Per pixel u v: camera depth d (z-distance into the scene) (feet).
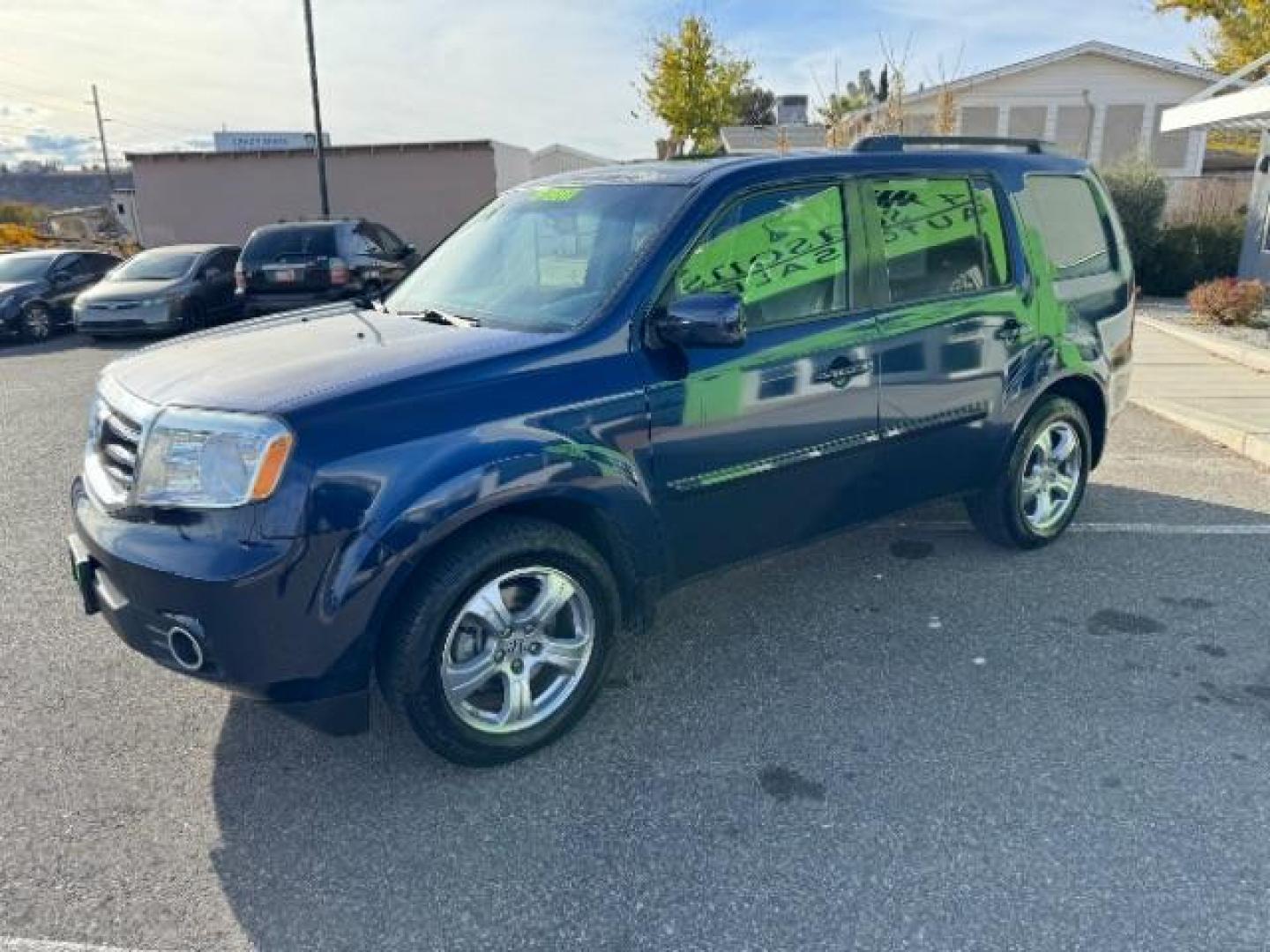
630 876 8.31
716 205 10.97
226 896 8.16
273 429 8.35
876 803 9.23
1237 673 11.57
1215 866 8.23
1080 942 7.42
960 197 13.50
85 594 9.82
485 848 8.73
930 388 13.01
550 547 9.75
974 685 11.44
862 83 84.48
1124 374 16.34
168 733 10.69
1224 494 18.45
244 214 80.79
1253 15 67.10
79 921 7.84
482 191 78.89
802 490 11.94
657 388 10.24
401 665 9.11
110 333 43.27
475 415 9.15
